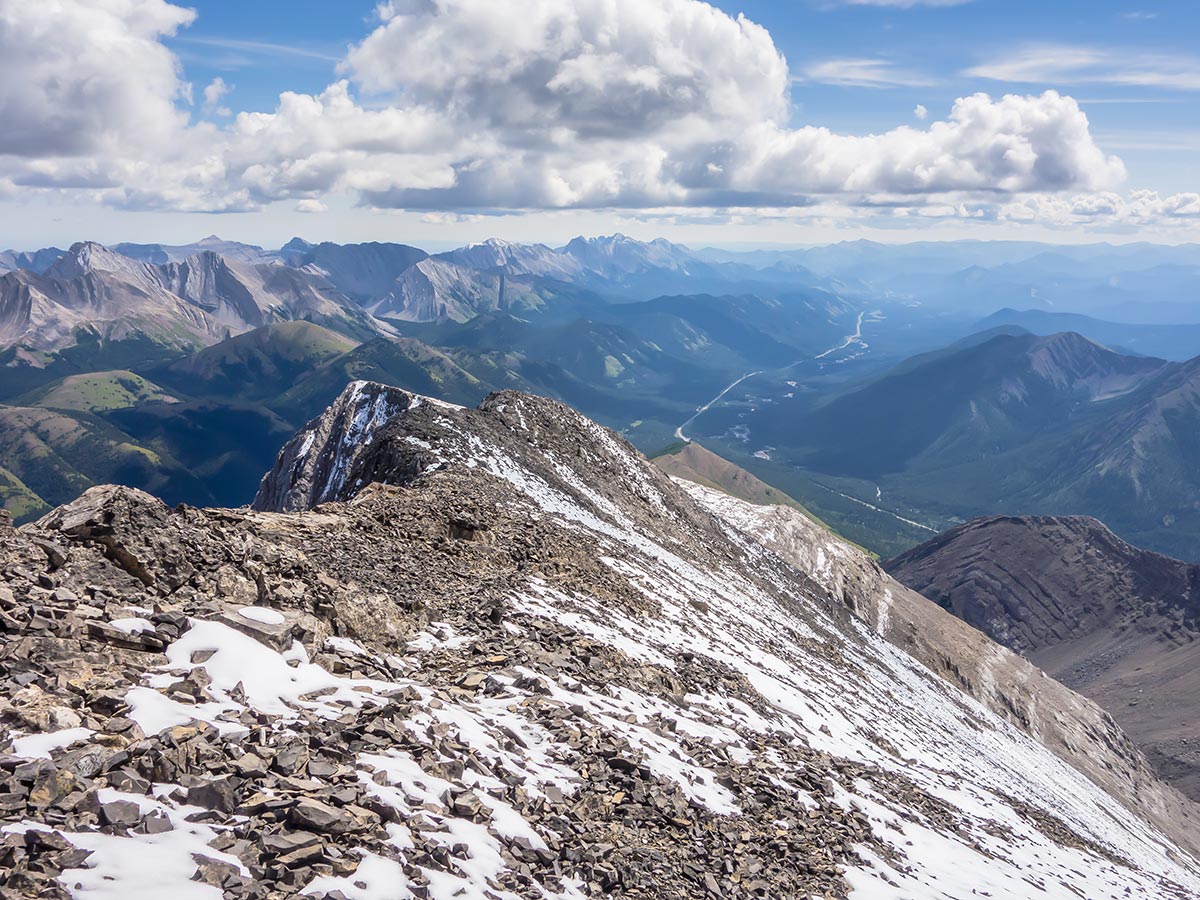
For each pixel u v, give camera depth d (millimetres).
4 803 10148
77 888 9180
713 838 18312
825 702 44312
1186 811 169500
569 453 94250
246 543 22531
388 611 23875
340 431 157375
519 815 15086
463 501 43656
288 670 16625
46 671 13641
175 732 12805
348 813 12273
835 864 19953
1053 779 101438
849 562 189500
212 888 9844
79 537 19031
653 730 23500
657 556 69750
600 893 14016
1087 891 31906
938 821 30562
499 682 21656
